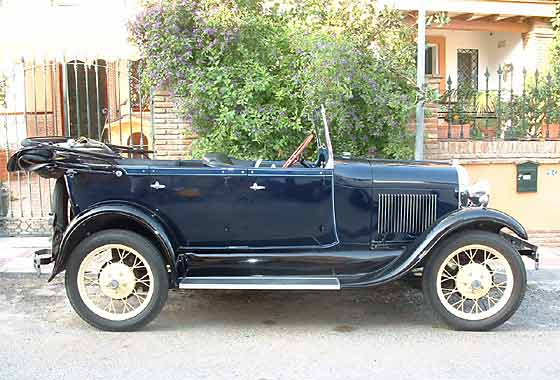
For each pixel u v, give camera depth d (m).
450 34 13.54
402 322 5.35
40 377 4.12
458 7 11.20
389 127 7.54
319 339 4.90
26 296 6.06
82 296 4.97
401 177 5.32
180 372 4.22
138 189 5.10
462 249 5.00
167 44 7.50
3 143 11.60
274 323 5.30
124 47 9.16
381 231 5.32
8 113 10.48
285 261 5.23
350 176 5.24
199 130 7.66
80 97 12.62
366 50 7.64
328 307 5.78
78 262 4.93
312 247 5.30
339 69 7.05
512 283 4.98
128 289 5.03
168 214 5.15
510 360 4.45
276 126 7.31
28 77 12.12
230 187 5.13
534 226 8.41
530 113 8.67
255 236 5.24
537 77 8.80
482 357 4.50
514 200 8.36
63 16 10.32
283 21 8.03
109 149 5.59
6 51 9.60
